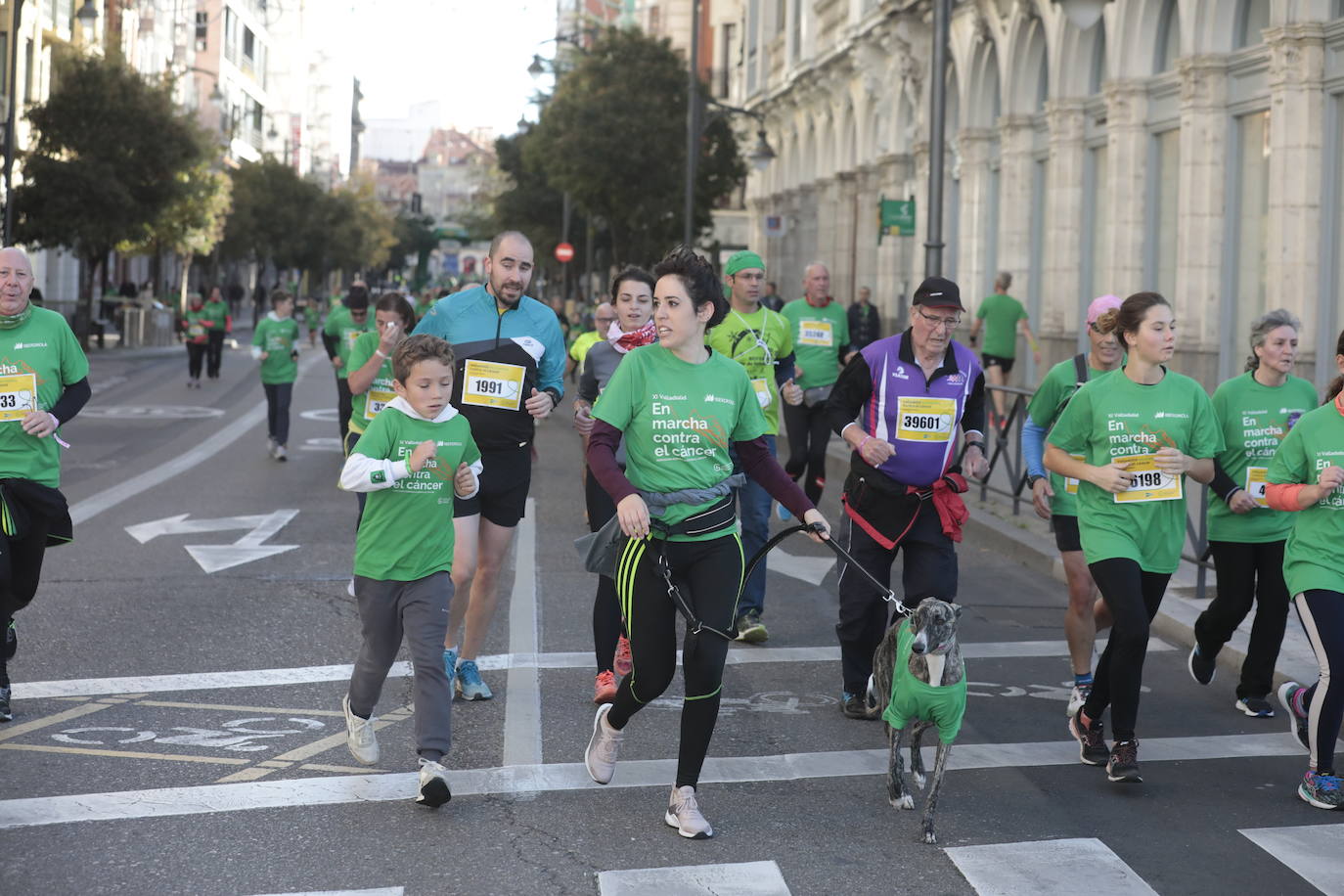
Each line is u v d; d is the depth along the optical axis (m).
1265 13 17.83
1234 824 5.72
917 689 5.45
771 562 11.60
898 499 6.93
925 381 6.90
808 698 7.55
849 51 34.50
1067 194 23.30
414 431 5.91
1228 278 18.55
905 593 7.00
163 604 9.61
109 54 41.75
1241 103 18.16
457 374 7.24
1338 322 16.36
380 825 5.57
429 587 5.90
